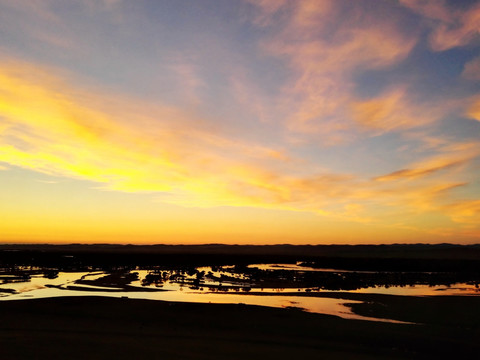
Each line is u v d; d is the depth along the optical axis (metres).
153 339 22.98
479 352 24.00
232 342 23.61
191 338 24.28
